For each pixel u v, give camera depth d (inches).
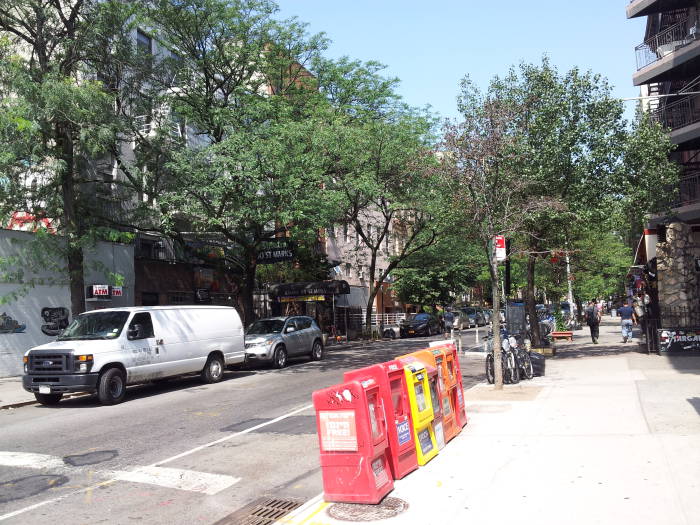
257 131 754.8
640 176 681.6
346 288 1185.4
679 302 716.0
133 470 294.5
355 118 982.4
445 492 222.1
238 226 819.4
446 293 1752.0
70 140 676.7
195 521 220.4
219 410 467.8
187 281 1067.9
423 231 1294.3
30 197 666.2
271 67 898.7
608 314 2908.5
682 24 1070.4
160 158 770.2
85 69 706.8
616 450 262.8
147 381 571.5
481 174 472.7
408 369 266.7
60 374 506.6
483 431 323.3
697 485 209.6
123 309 573.0
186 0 789.9
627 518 183.8
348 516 204.1
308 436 360.2
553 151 649.6
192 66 842.8
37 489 265.3
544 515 191.0
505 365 514.6
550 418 345.7
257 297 1294.3
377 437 225.8
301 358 930.1
